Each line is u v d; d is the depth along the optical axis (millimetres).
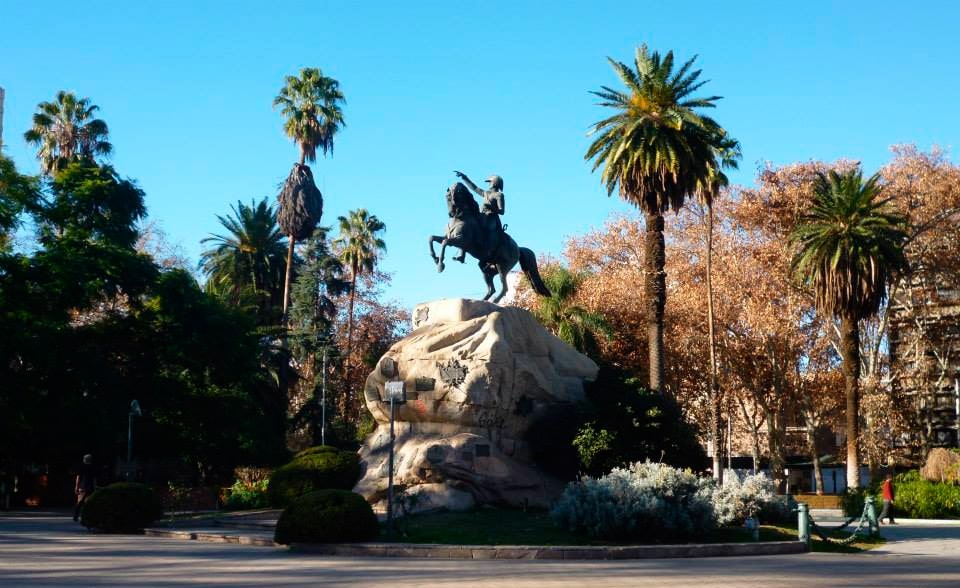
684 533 22141
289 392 71500
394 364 29719
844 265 46375
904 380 66000
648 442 30141
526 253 34000
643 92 41375
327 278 67500
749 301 60344
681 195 41250
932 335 64750
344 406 70125
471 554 19547
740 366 62125
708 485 23828
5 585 12836
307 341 63531
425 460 27188
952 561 19547
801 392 61625
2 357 37688
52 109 59938
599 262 69625
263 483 35938
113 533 25375
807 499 57594
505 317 30203
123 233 51031
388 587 12938
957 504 40531
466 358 28953
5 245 44094
